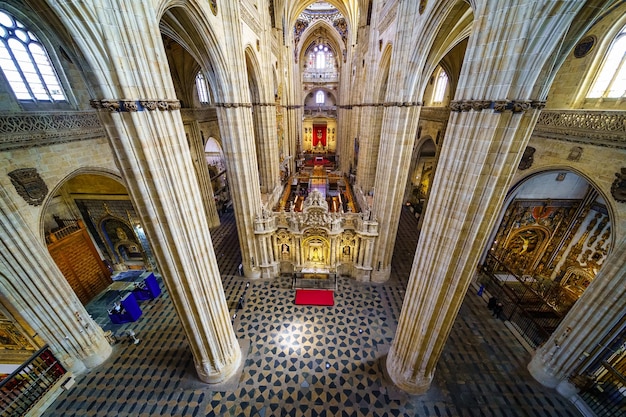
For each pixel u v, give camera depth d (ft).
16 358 42.86
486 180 21.65
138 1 19.81
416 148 90.68
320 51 147.23
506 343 43.80
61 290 35.53
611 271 30.12
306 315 49.85
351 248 59.77
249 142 49.44
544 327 45.70
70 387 37.06
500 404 35.22
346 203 85.56
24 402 33.86
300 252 59.72
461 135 22.66
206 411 34.35
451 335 45.14
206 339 34.01
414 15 39.19
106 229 59.52
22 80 33.30
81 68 19.66
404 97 43.34
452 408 34.71
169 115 23.91
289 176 113.91
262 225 56.29
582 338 32.78
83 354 38.55
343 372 39.27
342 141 121.60
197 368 37.11
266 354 42.09
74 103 39.50
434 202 26.91
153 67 21.72
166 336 45.32
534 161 44.39
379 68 61.26
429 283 28.99
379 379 38.29
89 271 55.62
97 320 49.21
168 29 35.53
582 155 36.04
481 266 59.00
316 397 35.94
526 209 55.16
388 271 59.21
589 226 52.90
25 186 31.42
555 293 56.80
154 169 23.45
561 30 15.70
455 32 37.47
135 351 42.57
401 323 35.65
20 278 31.86
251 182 52.24
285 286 57.88
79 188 54.19
